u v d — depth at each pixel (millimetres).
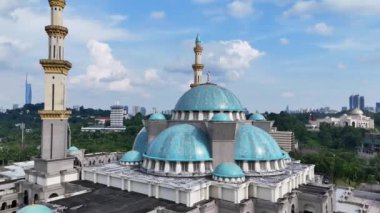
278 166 68625
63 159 72750
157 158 65250
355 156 181875
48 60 72062
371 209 86812
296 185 68875
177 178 62281
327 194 64438
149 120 81375
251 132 69312
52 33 73062
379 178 132125
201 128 70438
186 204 54688
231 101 77938
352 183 127562
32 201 70312
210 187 59969
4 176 97562
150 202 56656
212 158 65500
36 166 72812
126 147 175500
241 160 65500
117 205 55094
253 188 60281
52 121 72500
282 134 182750
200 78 105500
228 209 56844
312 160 135750
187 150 64250
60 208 52500
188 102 77562
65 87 76000
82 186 67438
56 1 73500
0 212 68312
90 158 109188
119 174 66312
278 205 56062
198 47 104562
